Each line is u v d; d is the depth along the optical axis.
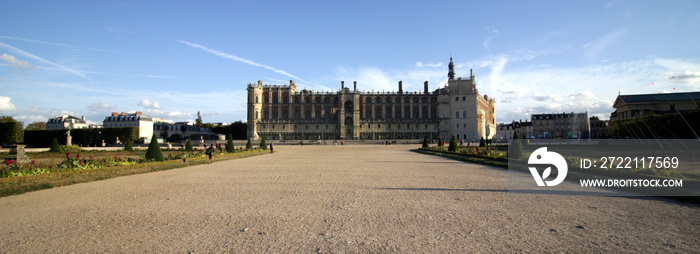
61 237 9.50
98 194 16.16
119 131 116.88
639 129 61.19
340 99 149.25
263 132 150.62
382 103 157.62
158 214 12.05
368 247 8.64
